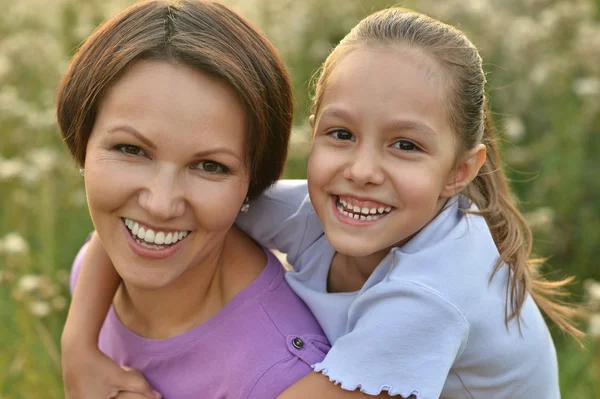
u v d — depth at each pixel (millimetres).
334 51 1598
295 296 1699
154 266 1498
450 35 1562
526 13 4406
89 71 1462
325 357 1504
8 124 3795
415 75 1466
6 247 2791
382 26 1525
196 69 1382
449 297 1472
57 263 3270
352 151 1503
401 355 1437
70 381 1713
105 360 1698
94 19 4340
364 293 1533
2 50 4230
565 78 3723
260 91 1472
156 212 1400
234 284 1644
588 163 3672
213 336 1594
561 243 3424
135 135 1388
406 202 1490
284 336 1566
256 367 1521
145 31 1403
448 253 1530
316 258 1729
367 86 1464
